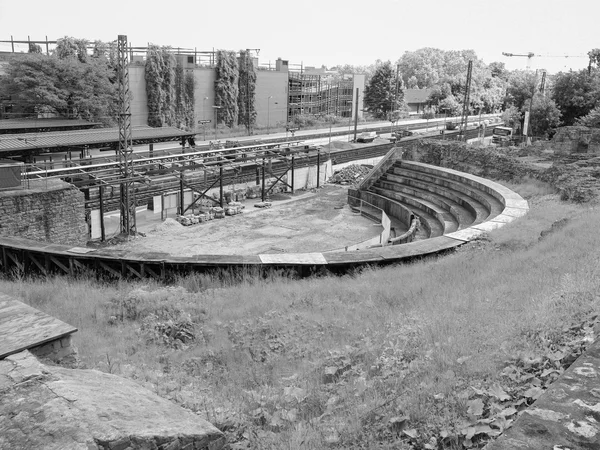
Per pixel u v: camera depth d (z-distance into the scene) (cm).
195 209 4134
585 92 6956
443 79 15050
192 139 5969
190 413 598
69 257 1827
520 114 7194
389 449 572
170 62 8131
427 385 688
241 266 1761
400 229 3694
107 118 6569
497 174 3900
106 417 510
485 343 807
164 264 1761
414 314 1101
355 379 794
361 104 12262
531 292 1081
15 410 508
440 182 4016
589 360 412
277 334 1134
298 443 604
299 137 8075
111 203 3775
